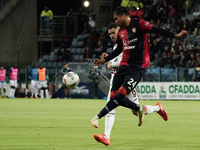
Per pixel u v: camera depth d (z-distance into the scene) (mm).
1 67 74688
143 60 19000
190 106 49219
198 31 77812
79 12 93438
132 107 19422
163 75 68438
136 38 18844
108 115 18828
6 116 33719
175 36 18141
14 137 21109
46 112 38344
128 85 18266
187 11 87500
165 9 85938
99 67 74062
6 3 91250
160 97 67688
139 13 85000
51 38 93812
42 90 72938
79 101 61438
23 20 93875
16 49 92062
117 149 17406
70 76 25359
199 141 19859
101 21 97562
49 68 81438
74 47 89312
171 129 24938
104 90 72625
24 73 79312
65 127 25766
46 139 20406
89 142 19422
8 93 81500
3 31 90688
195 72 67062
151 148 17688
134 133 23000
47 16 93312
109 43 85562
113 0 101188
